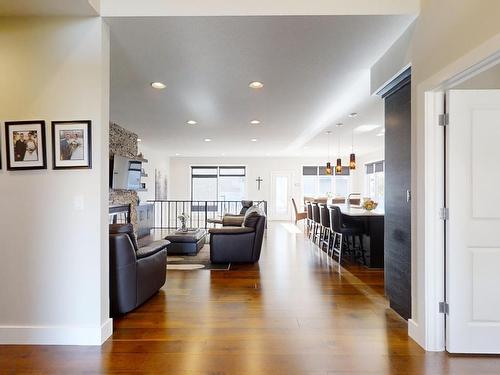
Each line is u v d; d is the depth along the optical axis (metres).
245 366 2.18
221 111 5.16
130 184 6.82
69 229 2.50
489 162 2.31
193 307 3.26
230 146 9.34
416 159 2.54
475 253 2.32
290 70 3.46
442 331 2.39
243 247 5.12
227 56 3.11
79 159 2.50
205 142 8.54
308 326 2.81
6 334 2.50
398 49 2.80
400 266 3.02
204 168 12.47
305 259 5.55
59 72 2.51
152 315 3.06
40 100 2.51
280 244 7.04
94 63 2.50
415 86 2.55
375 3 2.44
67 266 2.50
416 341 2.52
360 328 2.77
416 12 2.45
